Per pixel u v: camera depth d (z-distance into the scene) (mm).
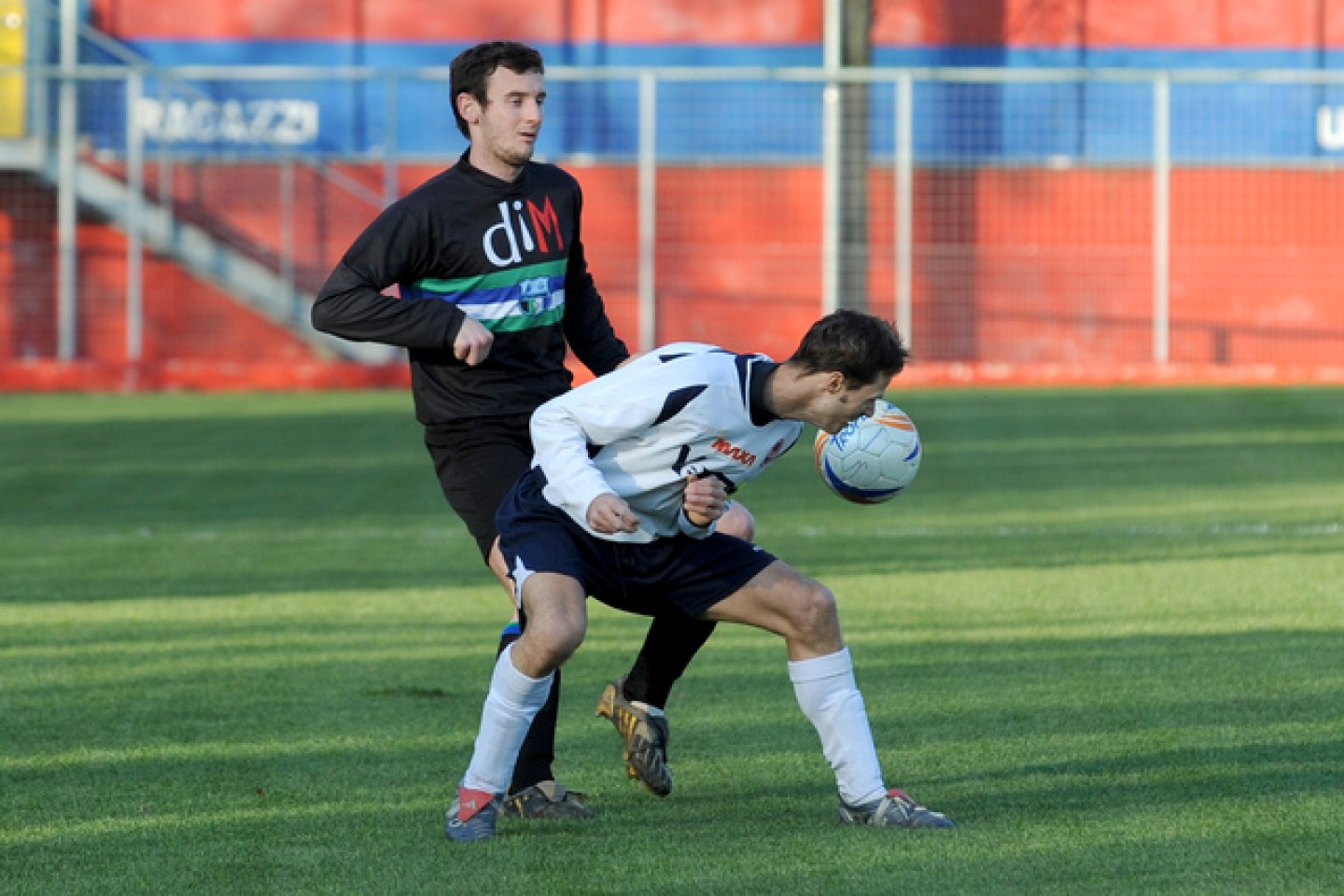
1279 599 27562
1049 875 14195
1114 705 20594
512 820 16328
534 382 18156
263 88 83000
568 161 82625
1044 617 26438
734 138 82000
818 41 83625
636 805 16922
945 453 49562
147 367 75438
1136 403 64188
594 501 15070
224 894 14047
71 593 29578
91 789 17422
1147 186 81375
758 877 14305
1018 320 80875
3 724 20266
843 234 78500
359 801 17000
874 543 34188
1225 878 14023
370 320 17188
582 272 19000
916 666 22969
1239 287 81625
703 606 16203
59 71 74062
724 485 15727
